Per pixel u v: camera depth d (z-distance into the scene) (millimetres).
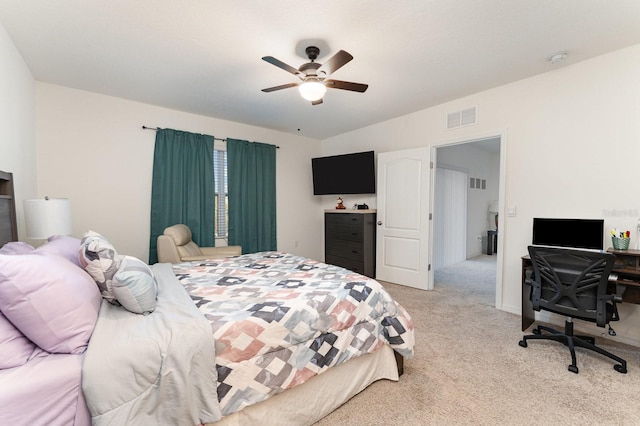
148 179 3719
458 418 1553
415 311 3146
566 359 2148
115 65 2668
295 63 2621
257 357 1354
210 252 3738
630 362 2104
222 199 4418
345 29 2113
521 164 3006
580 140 2639
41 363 1018
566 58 2551
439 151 5293
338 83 2354
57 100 3104
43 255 1265
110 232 3467
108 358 1038
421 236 3971
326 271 2316
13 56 2287
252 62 2607
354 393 1729
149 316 1363
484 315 3027
